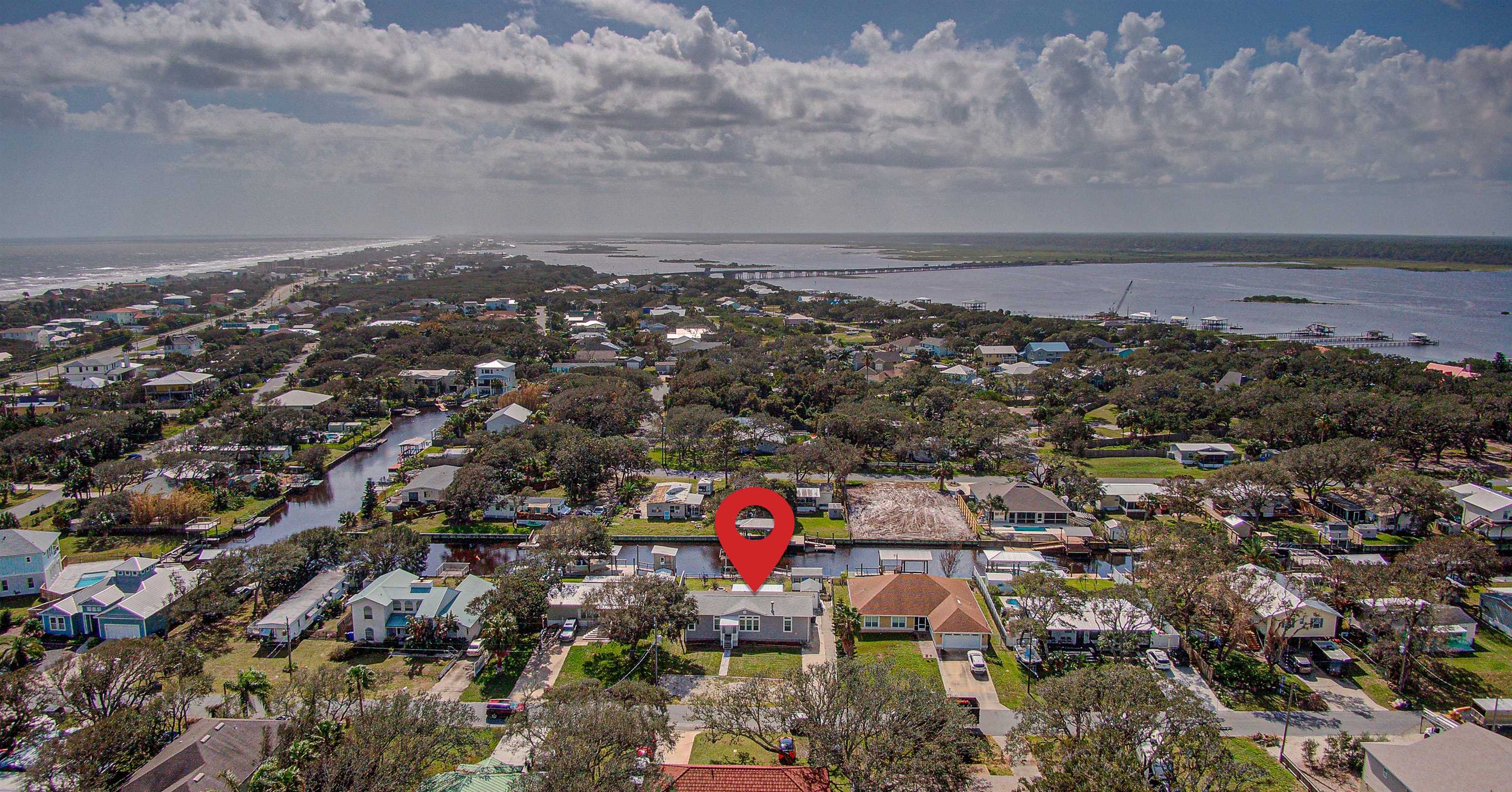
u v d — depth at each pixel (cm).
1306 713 6009
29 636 7025
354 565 8169
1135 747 4494
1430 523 9825
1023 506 10150
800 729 5231
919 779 4609
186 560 8944
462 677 6538
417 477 11106
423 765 4797
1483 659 6812
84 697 5425
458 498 10062
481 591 7512
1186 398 15850
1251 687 6344
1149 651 6762
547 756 4503
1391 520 9769
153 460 11169
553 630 7338
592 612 7400
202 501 10138
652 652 6875
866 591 7744
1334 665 6531
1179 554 7256
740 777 4841
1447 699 6206
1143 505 10481
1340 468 9994
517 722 5153
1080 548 9419
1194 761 4516
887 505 10906
